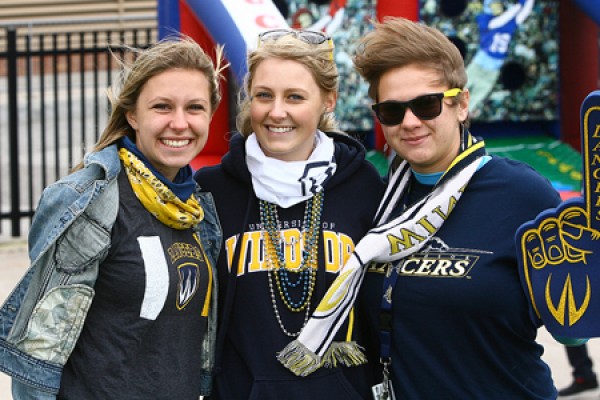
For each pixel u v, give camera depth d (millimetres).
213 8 4980
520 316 2812
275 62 2945
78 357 2771
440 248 2855
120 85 2920
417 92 2832
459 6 6012
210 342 3006
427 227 2850
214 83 2924
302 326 2963
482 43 5988
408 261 2887
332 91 3061
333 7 5891
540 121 6332
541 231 2699
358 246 2918
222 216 3086
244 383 2984
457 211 2877
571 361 5176
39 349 2695
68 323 2701
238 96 3305
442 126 2855
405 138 2887
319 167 3008
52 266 2705
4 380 5617
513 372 2850
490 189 2869
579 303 2656
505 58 6020
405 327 2873
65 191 2715
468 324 2799
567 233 2658
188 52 2828
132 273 2738
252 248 3004
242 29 4785
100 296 2760
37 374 2695
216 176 3156
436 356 2848
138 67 2814
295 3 5863
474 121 6125
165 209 2789
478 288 2768
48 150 13141
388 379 2918
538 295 2713
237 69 4762
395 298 2871
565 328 2688
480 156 2914
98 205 2729
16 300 2723
